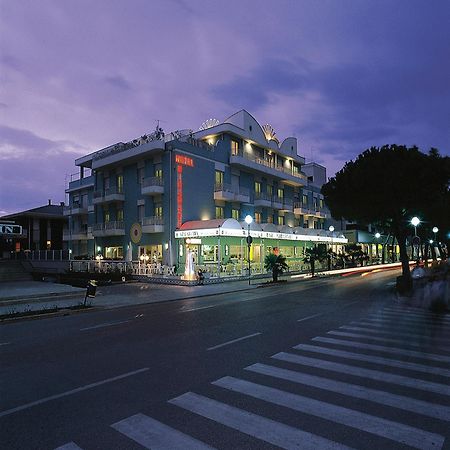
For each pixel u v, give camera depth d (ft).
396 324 35.76
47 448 13.07
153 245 105.60
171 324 37.42
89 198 144.87
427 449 12.69
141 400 17.28
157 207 106.01
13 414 16.05
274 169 135.95
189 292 67.87
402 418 15.10
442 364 22.49
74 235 144.97
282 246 131.03
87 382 19.99
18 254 147.02
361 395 17.57
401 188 66.54
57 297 60.59
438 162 67.46
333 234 150.61
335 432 13.92
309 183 173.58
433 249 166.61
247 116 126.52
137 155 106.93
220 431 14.08
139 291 69.82
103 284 80.89
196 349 26.73
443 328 33.76
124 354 25.72
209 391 18.24
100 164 119.55
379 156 70.85
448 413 15.60
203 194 107.76
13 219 176.35
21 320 41.09
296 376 20.35
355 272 125.39
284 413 15.61
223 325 36.19
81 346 28.50
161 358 24.48
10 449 13.05
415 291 60.90
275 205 136.36
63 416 15.72
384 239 210.38
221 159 115.65
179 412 15.85
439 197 70.23
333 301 54.24
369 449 12.69
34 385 19.67
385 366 22.08
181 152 102.42
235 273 95.14
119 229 115.03
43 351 27.14
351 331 32.53
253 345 27.63
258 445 13.01
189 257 85.15
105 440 13.57
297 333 31.83
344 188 74.08
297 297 59.62
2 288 71.26
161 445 13.12
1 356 25.88
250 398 17.28
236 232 93.20
